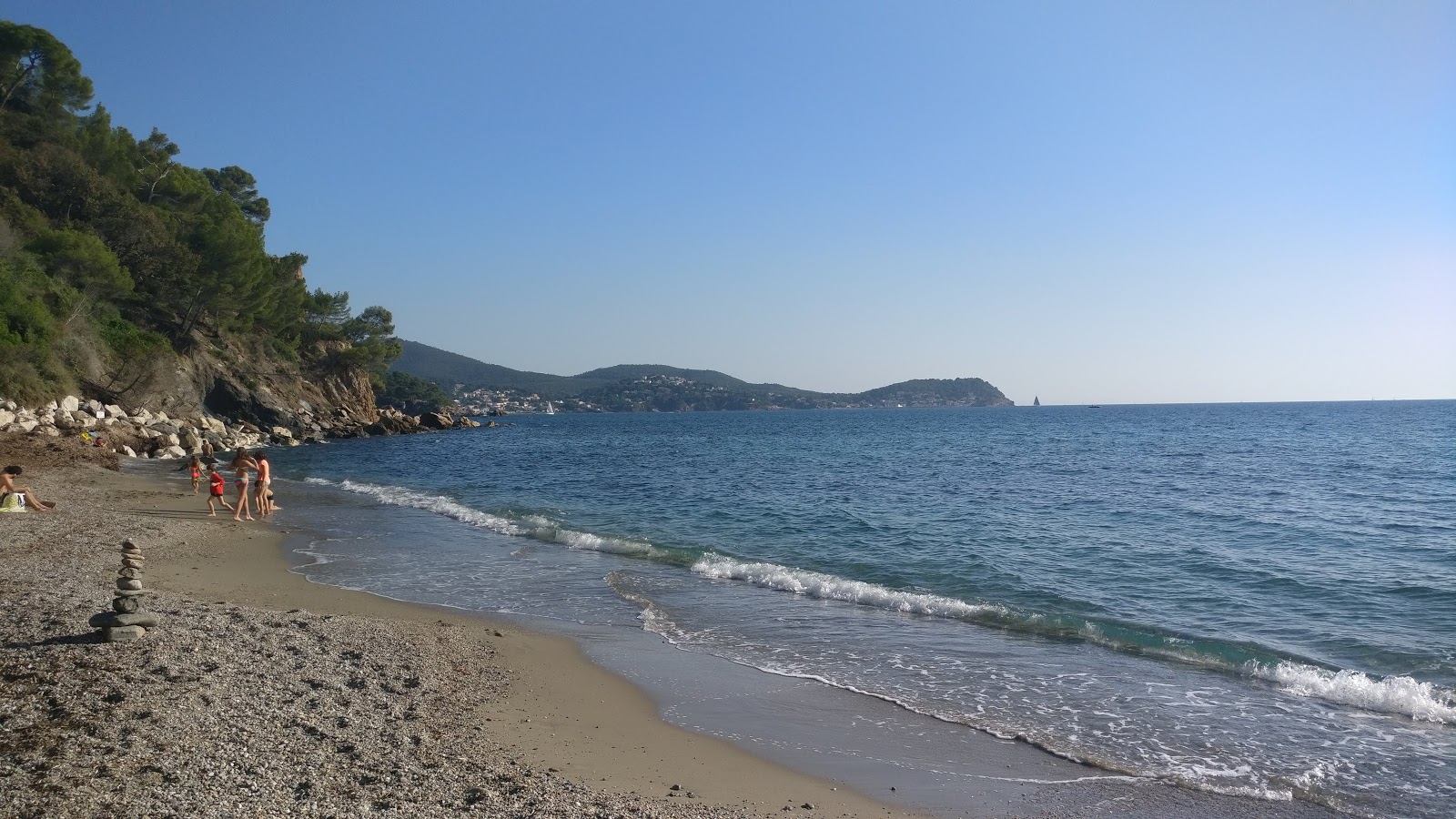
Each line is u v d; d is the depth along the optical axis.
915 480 37.91
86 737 6.66
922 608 14.12
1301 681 10.27
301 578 15.98
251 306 72.25
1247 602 14.84
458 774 6.86
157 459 44.38
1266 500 29.84
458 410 189.62
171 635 9.76
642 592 15.41
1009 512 26.72
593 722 8.75
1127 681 10.45
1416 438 71.94
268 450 60.56
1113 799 7.21
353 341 98.25
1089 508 27.84
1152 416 160.88
